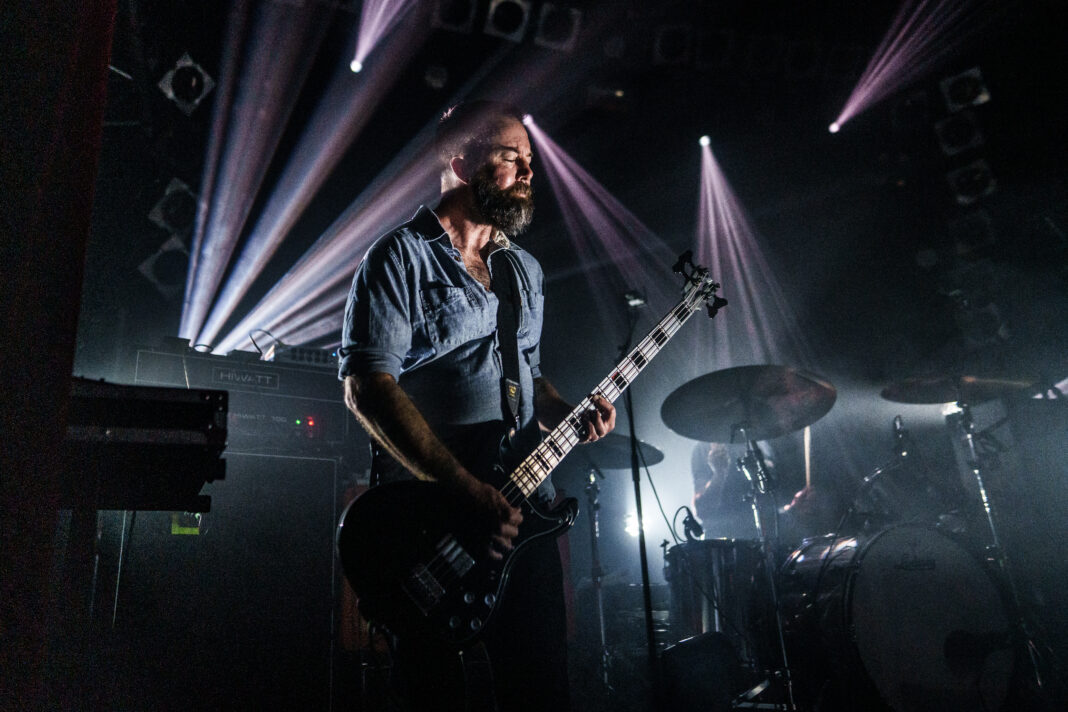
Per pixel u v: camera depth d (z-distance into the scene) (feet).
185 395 5.65
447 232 7.00
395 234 6.55
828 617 12.70
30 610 3.62
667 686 12.01
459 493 5.68
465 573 5.67
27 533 3.64
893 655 12.34
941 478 16.15
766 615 14.05
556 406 7.22
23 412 3.67
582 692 14.76
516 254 7.32
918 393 17.47
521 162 7.14
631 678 14.44
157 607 9.51
